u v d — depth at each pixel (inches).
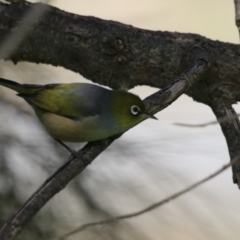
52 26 410.3
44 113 389.1
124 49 408.2
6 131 388.2
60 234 363.6
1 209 362.6
